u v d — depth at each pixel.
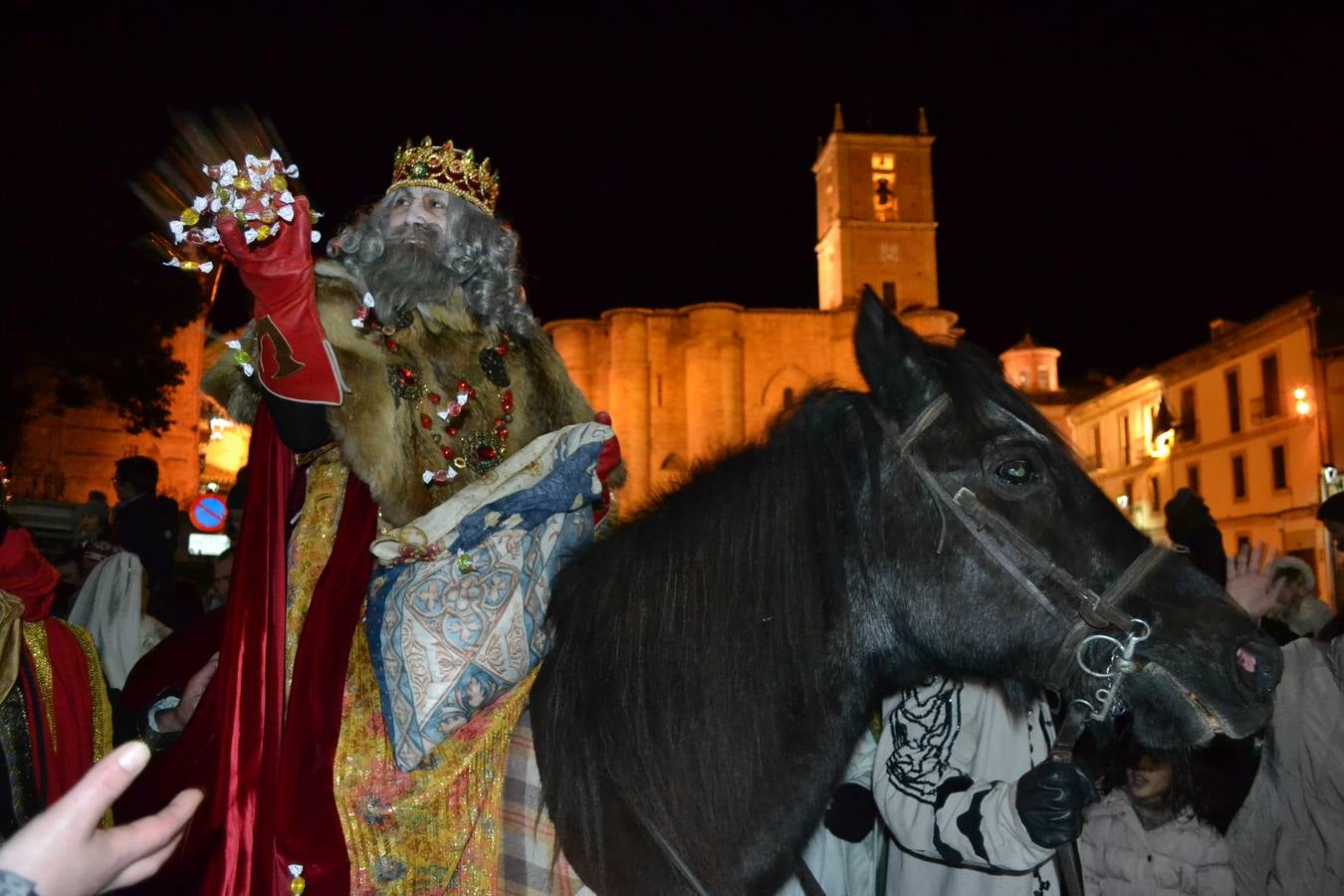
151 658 2.80
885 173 54.59
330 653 2.08
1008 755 2.74
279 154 1.95
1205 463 33.75
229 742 2.01
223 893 1.92
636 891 2.03
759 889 2.08
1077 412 43.06
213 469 23.52
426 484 2.16
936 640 2.09
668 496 2.29
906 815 2.61
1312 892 4.02
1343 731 4.02
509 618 2.05
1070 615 2.05
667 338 50.03
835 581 2.11
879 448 2.14
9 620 2.73
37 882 0.97
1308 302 28.84
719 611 2.10
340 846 1.95
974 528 2.06
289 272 1.94
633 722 2.07
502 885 2.04
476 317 2.45
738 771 2.05
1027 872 2.58
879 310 2.17
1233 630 2.03
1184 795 3.74
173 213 2.00
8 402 15.98
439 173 2.49
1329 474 23.02
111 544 5.38
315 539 2.25
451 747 2.04
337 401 2.00
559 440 2.20
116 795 1.03
